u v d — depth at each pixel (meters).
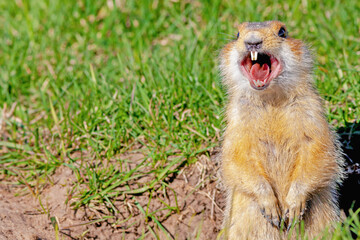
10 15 15.76
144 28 14.00
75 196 9.49
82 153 10.51
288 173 8.62
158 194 9.73
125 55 13.23
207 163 10.08
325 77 11.37
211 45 12.63
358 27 12.74
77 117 11.08
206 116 11.01
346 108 10.58
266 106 8.52
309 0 13.54
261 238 8.62
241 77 8.66
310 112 8.41
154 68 12.18
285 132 8.48
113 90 11.90
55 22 14.83
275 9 13.57
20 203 9.67
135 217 9.48
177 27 14.05
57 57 13.54
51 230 9.18
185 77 11.68
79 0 15.55
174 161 9.91
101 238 9.22
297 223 8.18
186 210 9.65
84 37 14.31
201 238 9.46
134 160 10.23
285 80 8.38
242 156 8.44
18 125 11.68
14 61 13.53
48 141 10.97
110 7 15.12
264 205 8.22
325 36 12.55
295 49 8.54
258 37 8.24
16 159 10.62
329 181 8.30
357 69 11.52
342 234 7.87
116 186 9.72
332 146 8.50
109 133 10.75
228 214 8.80
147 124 10.85
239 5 14.06
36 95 12.63
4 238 8.77
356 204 9.85
